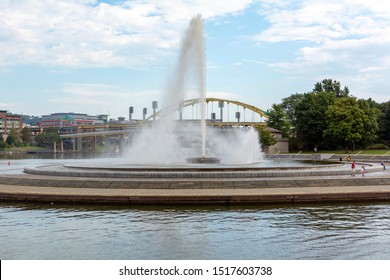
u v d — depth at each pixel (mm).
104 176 36688
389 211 26047
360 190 30000
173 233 21062
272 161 60344
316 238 20156
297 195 28594
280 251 18219
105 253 18000
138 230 21672
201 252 18062
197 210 26438
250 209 26672
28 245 19250
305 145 127562
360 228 21969
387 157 83750
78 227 22391
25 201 29750
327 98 123312
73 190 31453
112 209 26969
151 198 28172
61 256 17609
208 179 34219
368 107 109938
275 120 137500
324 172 38562
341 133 103688
